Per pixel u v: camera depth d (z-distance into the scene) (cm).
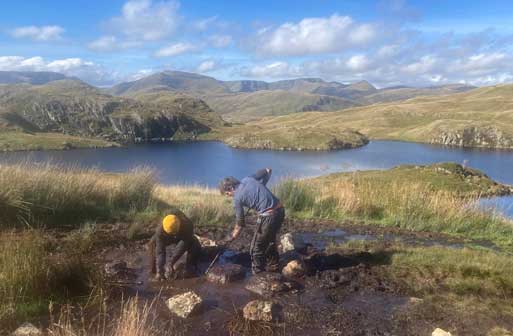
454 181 2386
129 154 7888
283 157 7012
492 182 2466
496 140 9038
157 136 13325
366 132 12331
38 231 699
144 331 451
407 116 14050
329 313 518
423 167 2700
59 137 10019
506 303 545
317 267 663
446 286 593
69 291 526
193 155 7606
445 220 989
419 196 1106
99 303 509
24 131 11194
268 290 566
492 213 1062
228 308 526
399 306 539
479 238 924
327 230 930
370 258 700
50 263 538
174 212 614
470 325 493
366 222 1009
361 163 6041
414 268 652
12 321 457
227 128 15112
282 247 755
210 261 682
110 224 856
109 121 13700
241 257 700
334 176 2530
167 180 4400
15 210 807
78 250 653
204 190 1475
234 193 621
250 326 480
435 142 9725
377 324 495
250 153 7781
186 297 516
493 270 636
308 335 469
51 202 868
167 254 703
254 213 1035
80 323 466
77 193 914
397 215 1025
